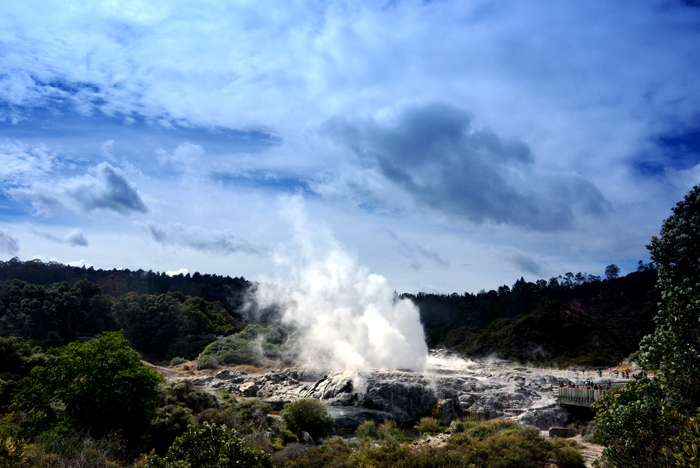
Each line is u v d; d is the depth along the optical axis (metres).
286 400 60.62
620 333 104.38
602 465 19.45
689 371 14.33
